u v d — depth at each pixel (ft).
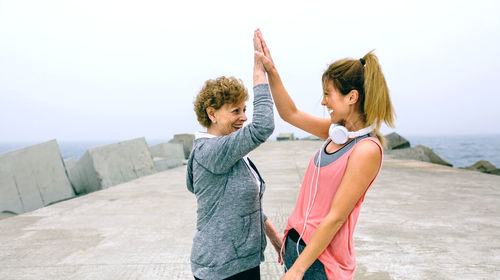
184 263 8.23
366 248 8.77
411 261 7.93
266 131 3.18
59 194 21.81
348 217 3.14
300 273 2.88
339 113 3.23
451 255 8.28
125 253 8.95
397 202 13.96
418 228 10.44
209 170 3.50
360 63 3.17
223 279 3.54
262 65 3.68
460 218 11.56
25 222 12.14
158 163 32.65
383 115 3.07
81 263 8.32
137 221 12.12
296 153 41.55
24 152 19.95
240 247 3.58
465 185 17.89
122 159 25.64
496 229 10.32
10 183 18.80
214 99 3.62
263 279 7.20
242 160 3.69
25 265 8.27
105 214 13.19
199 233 3.71
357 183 2.87
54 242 9.93
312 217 3.27
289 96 4.15
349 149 3.04
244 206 3.60
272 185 18.39
